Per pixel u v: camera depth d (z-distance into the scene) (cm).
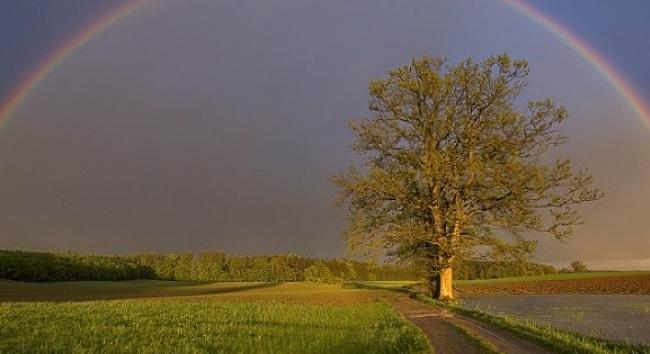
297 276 15562
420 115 5062
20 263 10200
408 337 2144
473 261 5003
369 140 5128
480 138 4912
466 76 4994
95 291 8094
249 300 5322
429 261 5109
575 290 7944
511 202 4762
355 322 2944
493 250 4841
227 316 3259
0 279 9838
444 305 4144
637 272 12144
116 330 2438
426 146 4988
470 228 4859
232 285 10125
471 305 4962
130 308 3769
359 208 5097
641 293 7338
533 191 4725
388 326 2641
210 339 2175
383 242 4969
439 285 5144
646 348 2025
